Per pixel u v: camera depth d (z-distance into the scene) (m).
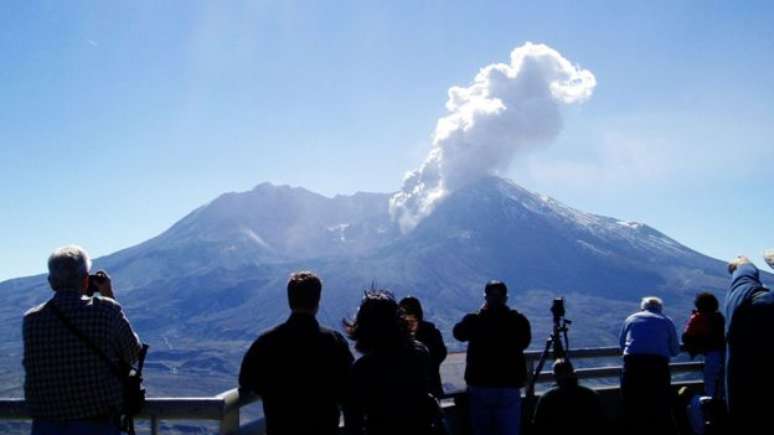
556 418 6.63
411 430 5.20
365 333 5.28
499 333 7.91
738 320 5.12
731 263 5.65
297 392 5.02
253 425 6.44
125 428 4.93
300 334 5.10
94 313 4.71
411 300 7.18
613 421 11.08
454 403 9.25
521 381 7.98
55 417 4.65
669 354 9.52
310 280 5.19
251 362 5.12
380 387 5.19
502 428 7.96
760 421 4.97
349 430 5.24
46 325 4.68
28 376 4.72
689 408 8.63
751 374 5.00
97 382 4.66
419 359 5.34
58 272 4.80
